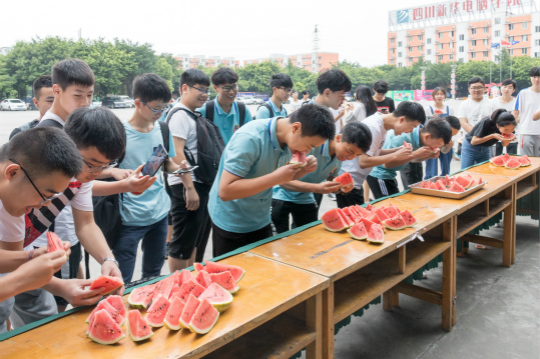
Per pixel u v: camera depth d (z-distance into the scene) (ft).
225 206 9.03
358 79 238.27
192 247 11.39
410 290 10.96
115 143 5.92
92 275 13.11
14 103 105.81
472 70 215.92
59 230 8.30
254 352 6.10
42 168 4.70
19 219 5.52
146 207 9.52
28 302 7.23
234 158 7.77
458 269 14.37
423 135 13.38
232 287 6.02
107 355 4.68
